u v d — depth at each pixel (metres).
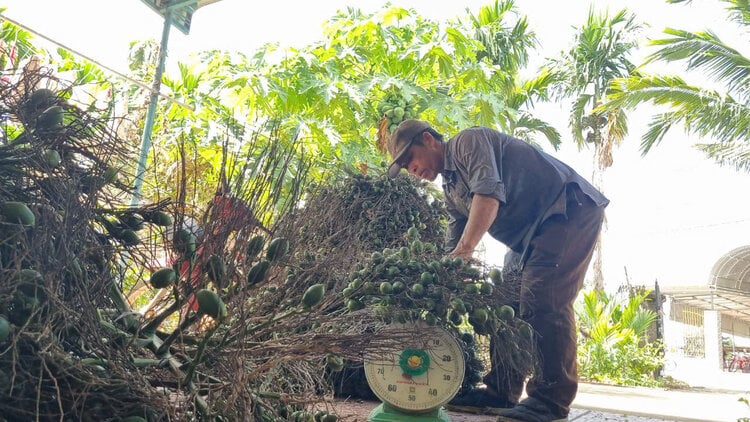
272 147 1.45
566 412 2.58
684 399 5.08
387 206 3.11
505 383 2.87
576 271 2.72
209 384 1.15
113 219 1.40
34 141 1.20
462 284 2.11
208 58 5.41
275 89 4.98
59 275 1.08
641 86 11.12
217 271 1.19
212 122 4.49
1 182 1.17
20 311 0.98
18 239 1.06
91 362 1.04
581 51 17.22
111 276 1.27
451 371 2.17
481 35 10.55
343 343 1.34
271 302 1.49
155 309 1.48
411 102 5.58
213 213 1.29
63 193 1.18
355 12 5.89
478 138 2.80
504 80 6.55
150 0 3.37
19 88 1.29
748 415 3.77
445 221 3.64
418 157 3.02
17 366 0.96
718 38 10.77
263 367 1.18
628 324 12.71
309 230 1.72
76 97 1.40
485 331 2.18
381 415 2.21
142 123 3.44
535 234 2.76
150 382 1.18
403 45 5.88
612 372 11.16
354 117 5.33
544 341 2.60
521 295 2.66
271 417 1.33
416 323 2.07
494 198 2.63
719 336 19.66
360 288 1.91
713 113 10.62
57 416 0.97
